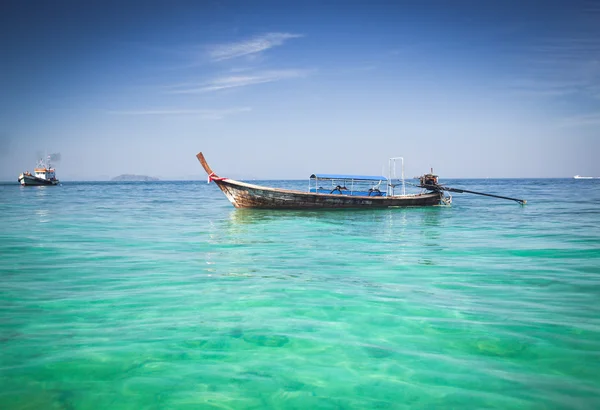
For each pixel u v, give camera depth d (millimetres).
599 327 7230
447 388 5301
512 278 10734
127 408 4859
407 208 34094
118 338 6773
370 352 6316
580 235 18344
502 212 30750
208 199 52031
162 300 8789
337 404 4977
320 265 12406
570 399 5016
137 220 24969
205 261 12953
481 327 7246
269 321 7562
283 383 5445
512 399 5031
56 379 5469
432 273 11344
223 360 6051
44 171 109125
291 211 29672
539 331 7059
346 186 33094
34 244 16031
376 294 9250
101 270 11633
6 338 6746
